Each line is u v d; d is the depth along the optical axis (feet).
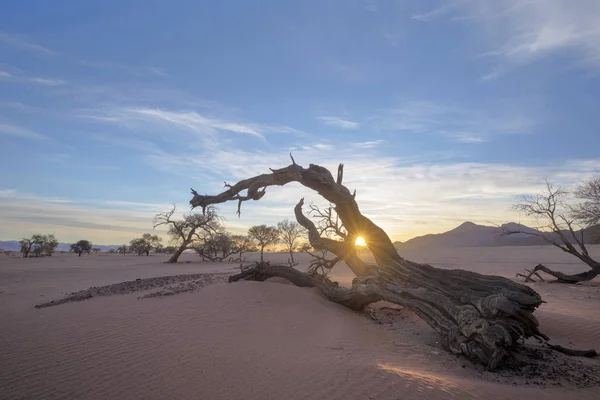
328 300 56.59
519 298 34.99
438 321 38.88
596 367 32.91
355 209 56.13
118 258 285.43
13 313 47.57
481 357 32.27
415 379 24.06
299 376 23.89
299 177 54.24
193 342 31.35
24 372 24.41
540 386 27.84
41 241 324.80
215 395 20.94
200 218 209.97
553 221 99.25
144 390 21.58
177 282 70.38
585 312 55.98
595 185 94.12
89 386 22.16
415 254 283.38
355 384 22.75
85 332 34.47
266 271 65.87
